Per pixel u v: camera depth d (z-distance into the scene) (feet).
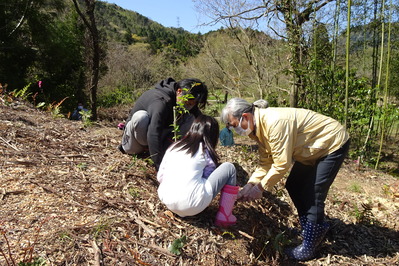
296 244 9.89
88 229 7.25
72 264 6.28
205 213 9.16
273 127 8.09
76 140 12.85
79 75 50.80
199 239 7.98
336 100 22.75
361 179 18.54
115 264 6.52
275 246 8.70
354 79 22.07
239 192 9.01
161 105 10.07
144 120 10.12
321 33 24.76
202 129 8.45
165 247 7.41
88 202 8.36
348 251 10.21
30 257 5.99
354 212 12.84
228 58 39.96
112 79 60.64
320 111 23.43
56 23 48.57
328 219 11.95
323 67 24.08
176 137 9.81
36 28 42.06
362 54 26.94
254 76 37.47
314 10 23.85
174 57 65.10
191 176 7.97
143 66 62.13
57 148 11.64
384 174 20.48
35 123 14.01
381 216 12.97
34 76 45.14
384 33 24.38
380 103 22.68
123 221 7.88
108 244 6.98
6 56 40.55
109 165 10.80
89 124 15.61
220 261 7.55
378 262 9.71
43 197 8.25
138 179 10.20
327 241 10.62
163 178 8.41
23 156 10.39
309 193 8.99
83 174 9.85
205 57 41.86
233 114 8.32
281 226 10.52
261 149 9.26
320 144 8.54
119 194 9.05
